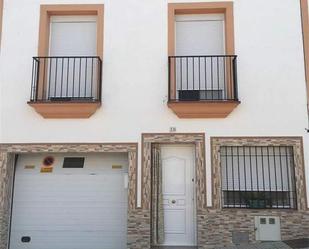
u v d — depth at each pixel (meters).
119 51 8.92
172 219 8.72
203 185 8.45
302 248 7.54
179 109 8.49
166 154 8.91
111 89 8.82
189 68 8.99
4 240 8.62
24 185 9.03
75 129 8.77
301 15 8.87
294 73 8.70
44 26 9.08
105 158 9.07
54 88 9.08
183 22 9.21
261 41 8.82
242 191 8.59
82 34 9.26
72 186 9.00
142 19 9.01
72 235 8.83
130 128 8.70
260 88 8.68
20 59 8.99
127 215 8.51
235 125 8.59
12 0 9.20
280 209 8.37
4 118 8.84
